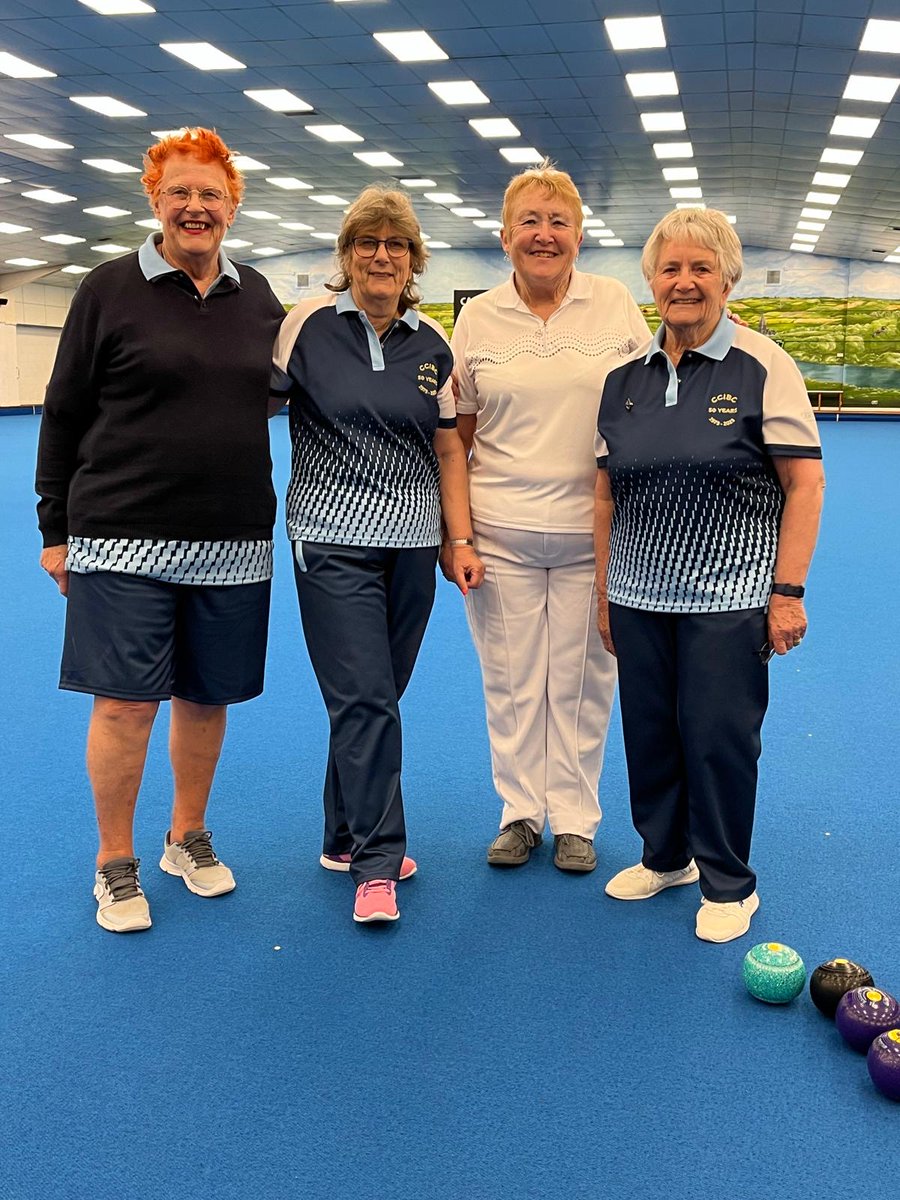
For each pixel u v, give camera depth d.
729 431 2.24
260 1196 1.62
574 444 2.62
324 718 3.86
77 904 2.53
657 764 2.50
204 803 2.68
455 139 15.66
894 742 3.59
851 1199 1.61
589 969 2.24
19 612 5.45
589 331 2.62
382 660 2.49
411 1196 1.62
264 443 2.46
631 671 2.43
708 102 13.55
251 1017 2.07
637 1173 1.66
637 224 23.00
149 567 2.35
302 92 13.20
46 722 3.79
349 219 2.39
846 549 7.34
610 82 12.75
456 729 3.76
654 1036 2.01
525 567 2.70
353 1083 1.88
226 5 10.20
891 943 2.33
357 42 11.32
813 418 2.25
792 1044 1.99
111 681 2.36
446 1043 1.99
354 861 2.49
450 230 23.97
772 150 15.91
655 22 10.64
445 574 2.77
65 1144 1.73
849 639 4.92
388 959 2.29
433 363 2.53
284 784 3.26
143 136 15.23
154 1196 1.62
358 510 2.46
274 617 5.45
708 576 2.28
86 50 11.55
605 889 2.58
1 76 12.45
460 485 2.70
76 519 2.36
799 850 2.79
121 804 2.46
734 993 2.15
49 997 2.14
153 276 2.30
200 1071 1.91
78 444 2.41
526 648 2.73
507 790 2.79
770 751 3.50
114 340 2.29
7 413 26.78
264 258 27.06
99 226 22.14
